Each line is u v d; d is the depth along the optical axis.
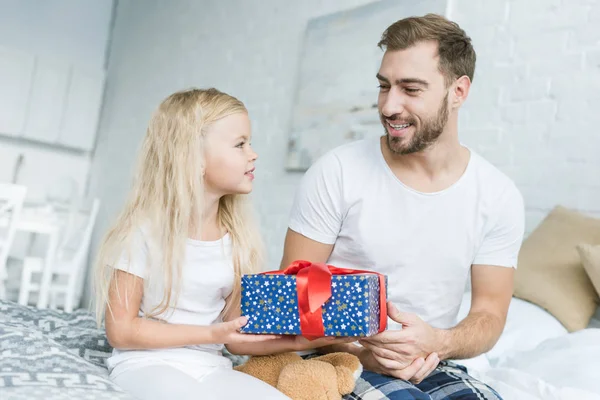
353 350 1.45
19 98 5.41
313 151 3.49
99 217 5.52
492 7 2.77
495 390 1.50
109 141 5.64
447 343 1.41
